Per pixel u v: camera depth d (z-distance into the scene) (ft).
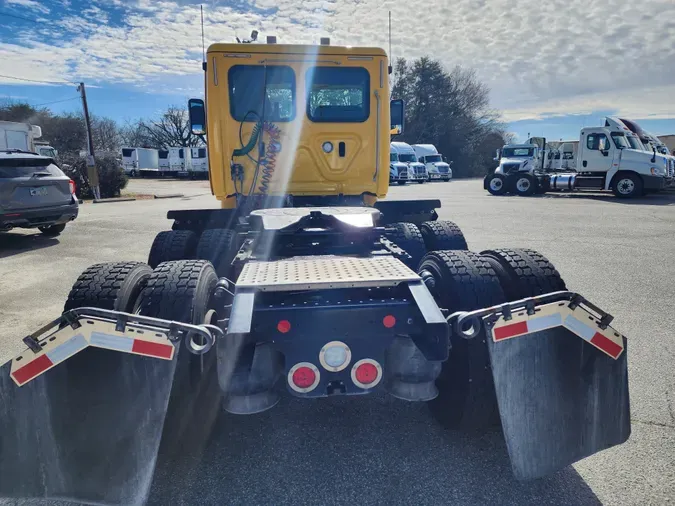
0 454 7.08
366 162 16.65
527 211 51.93
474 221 43.47
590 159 68.95
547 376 7.53
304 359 7.88
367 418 10.50
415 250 14.49
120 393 7.10
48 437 7.13
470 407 8.50
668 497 7.88
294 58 15.71
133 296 9.26
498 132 218.38
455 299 8.86
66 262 27.12
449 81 194.18
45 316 17.95
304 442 9.60
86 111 81.92
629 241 32.24
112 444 7.16
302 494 8.07
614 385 7.78
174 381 7.60
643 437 9.57
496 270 9.77
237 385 7.81
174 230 15.61
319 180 16.57
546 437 7.59
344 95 16.17
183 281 8.89
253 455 9.19
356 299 8.32
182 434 8.65
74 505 7.87
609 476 8.44
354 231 11.78
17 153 32.89
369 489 8.18
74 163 80.64
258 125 16.01
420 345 7.74
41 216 31.73
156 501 7.94
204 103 16.70
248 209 16.21
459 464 8.82
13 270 25.40
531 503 7.78
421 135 192.24
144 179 165.78
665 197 68.23
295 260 10.34
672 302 18.30
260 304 8.09
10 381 7.00
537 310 7.47
